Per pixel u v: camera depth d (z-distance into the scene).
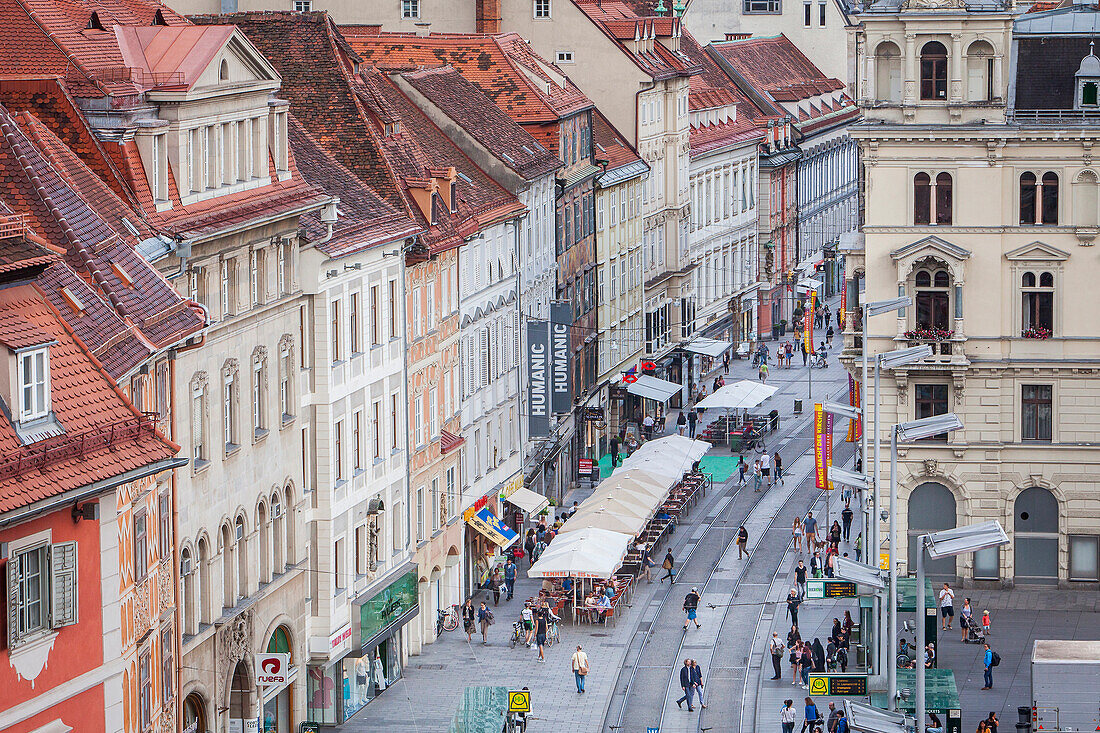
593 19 193.25
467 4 188.62
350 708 107.19
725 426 183.75
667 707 110.94
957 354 130.38
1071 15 133.88
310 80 122.38
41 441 51.41
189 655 84.69
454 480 129.00
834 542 139.75
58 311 56.16
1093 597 130.38
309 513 103.56
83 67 83.19
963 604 128.12
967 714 106.75
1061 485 131.00
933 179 130.38
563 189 163.00
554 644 123.00
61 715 53.16
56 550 52.47
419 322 120.75
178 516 83.50
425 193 123.25
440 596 127.19
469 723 104.94
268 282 96.12
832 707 101.38
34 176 62.91
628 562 138.75
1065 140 128.25
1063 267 129.50
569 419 165.62
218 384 89.00
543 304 158.00
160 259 80.38
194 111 87.12
